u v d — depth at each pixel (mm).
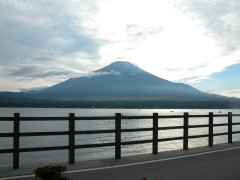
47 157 26344
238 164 9734
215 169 8938
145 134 49281
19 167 8664
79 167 8938
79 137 44531
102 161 9938
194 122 87250
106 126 67438
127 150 29844
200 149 12969
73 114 9422
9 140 40375
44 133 8906
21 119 8539
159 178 7750
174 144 34625
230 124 15383
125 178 7703
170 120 112312
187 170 8766
